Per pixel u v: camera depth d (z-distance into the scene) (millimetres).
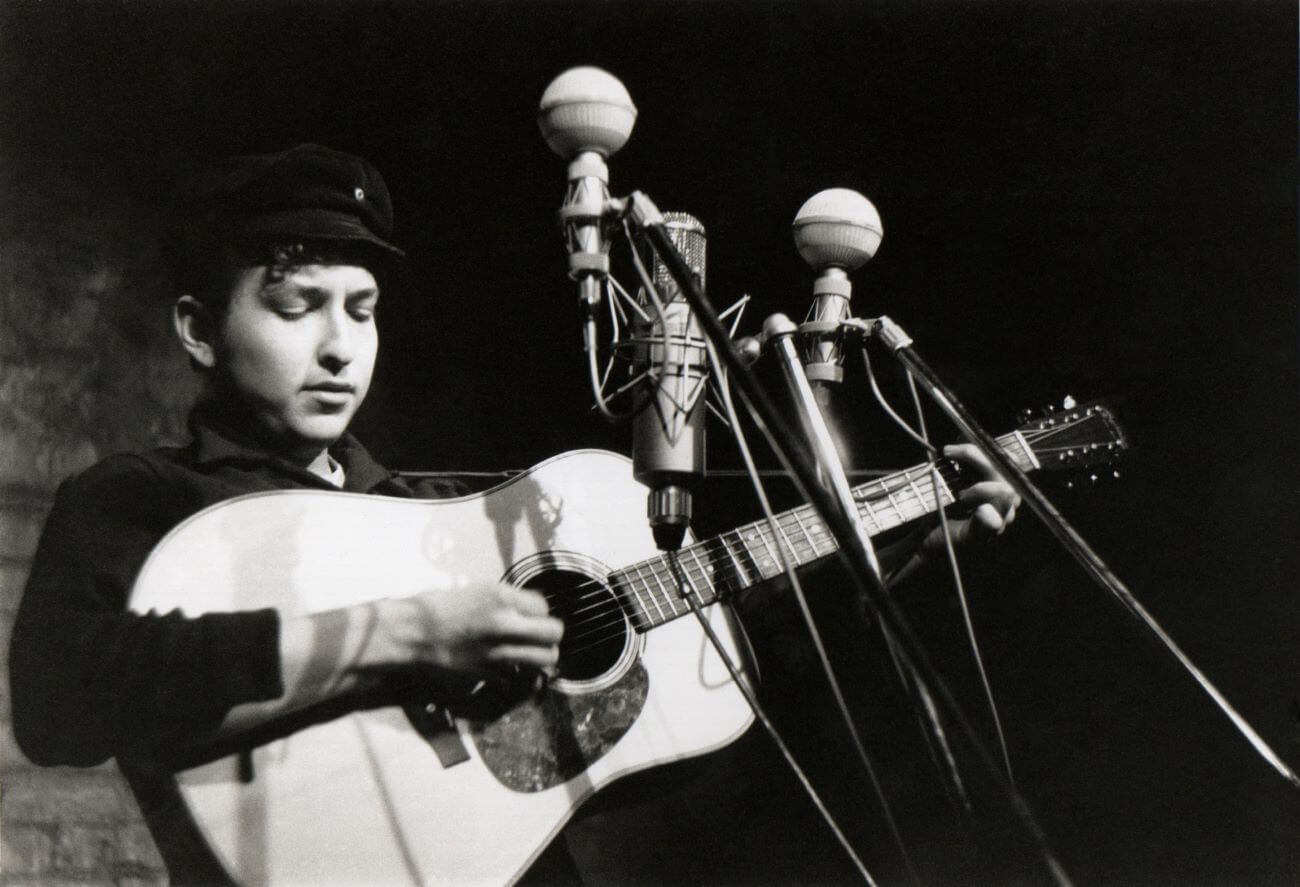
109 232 2834
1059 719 2869
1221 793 2752
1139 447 2938
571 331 3029
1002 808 1286
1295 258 2908
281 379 2020
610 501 2020
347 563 1793
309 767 1658
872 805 2814
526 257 3027
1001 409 3023
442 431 3006
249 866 1602
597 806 1878
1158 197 2982
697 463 1679
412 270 3004
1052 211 3016
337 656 1645
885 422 3020
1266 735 2779
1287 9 2707
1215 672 2834
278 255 2043
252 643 1605
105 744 1635
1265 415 2912
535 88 2859
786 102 2910
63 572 1708
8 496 2639
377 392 2992
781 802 2836
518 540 1920
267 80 2832
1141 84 2855
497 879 1696
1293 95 2826
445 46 2787
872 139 2971
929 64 2836
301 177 2070
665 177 3021
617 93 1549
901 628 1263
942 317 3068
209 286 2064
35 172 2777
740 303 1747
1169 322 2986
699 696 1928
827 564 2135
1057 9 2721
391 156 2936
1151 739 2820
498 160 2949
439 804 1706
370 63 2811
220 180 2078
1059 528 1569
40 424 2705
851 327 1858
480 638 1709
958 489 2143
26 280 2744
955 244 3051
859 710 2854
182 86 2832
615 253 2576
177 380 2854
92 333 2793
